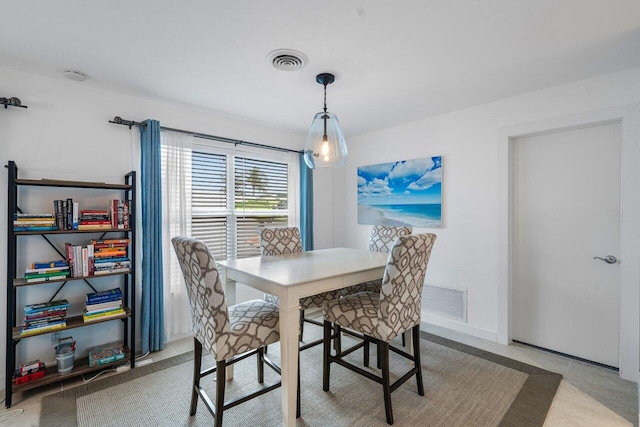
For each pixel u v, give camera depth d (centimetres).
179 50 196
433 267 338
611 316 242
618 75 228
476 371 236
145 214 267
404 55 203
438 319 333
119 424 179
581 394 206
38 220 210
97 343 254
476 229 304
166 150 291
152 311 268
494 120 290
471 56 204
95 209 254
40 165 230
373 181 398
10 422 180
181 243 165
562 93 252
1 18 162
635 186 222
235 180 347
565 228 263
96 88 254
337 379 227
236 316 184
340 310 202
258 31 175
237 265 222
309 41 186
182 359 257
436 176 332
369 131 398
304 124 362
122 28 172
